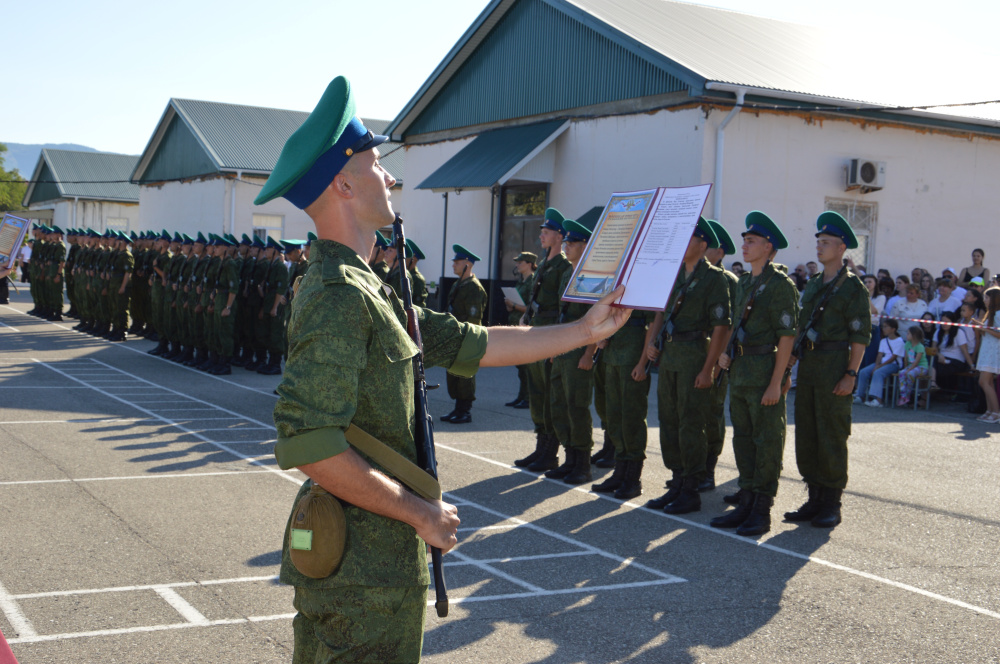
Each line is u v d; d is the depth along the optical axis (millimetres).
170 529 5805
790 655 4227
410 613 2053
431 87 22156
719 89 14461
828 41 20859
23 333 18953
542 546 5871
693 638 4395
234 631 4246
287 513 6262
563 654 4152
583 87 17625
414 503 2006
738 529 6301
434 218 22641
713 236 7137
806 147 15766
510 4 19719
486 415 11234
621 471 7477
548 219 8633
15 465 7387
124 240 18672
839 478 6527
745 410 6523
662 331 7156
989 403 11812
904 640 4438
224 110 33688
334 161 2111
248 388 12711
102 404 10688
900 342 13062
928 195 17094
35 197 49969
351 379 1918
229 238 15625
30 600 4539
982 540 6223
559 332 2555
